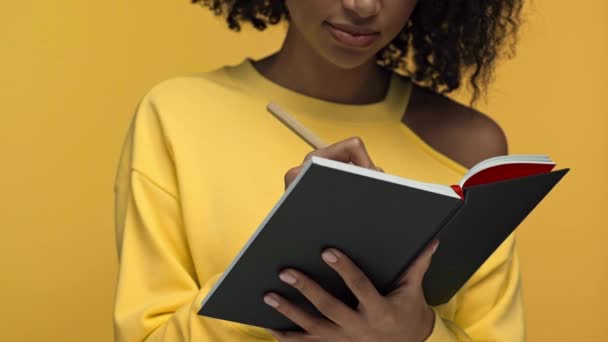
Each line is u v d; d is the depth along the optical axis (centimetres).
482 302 212
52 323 303
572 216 353
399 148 215
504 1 236
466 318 212
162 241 200
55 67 306
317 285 154
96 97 309
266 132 207
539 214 352
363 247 150
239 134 206
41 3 306
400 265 156
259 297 158
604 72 354
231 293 155
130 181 206
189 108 207
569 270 353
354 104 216
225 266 197
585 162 353
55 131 306
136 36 312
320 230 145
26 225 303
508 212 166
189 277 198
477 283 212
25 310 302
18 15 304
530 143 352
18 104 304
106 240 309
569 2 352
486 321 210
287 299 159
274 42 322
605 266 354
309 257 150
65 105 307
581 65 353
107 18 310
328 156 166
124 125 312
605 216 353
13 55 304
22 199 303
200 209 199
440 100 228
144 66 313
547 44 351
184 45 316
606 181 354
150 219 201
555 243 352
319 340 164
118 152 310
